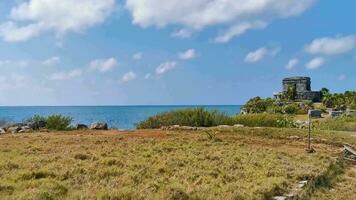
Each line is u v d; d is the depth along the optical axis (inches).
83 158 509.7
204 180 414.9
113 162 476.7
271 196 390.0
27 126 1002.1
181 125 1128.2
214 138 797.2
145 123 1160.8
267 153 636.1
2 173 397.7
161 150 604.7
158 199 331.9
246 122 1248.8
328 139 890.1
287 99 4475.9
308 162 586.6
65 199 316.2
